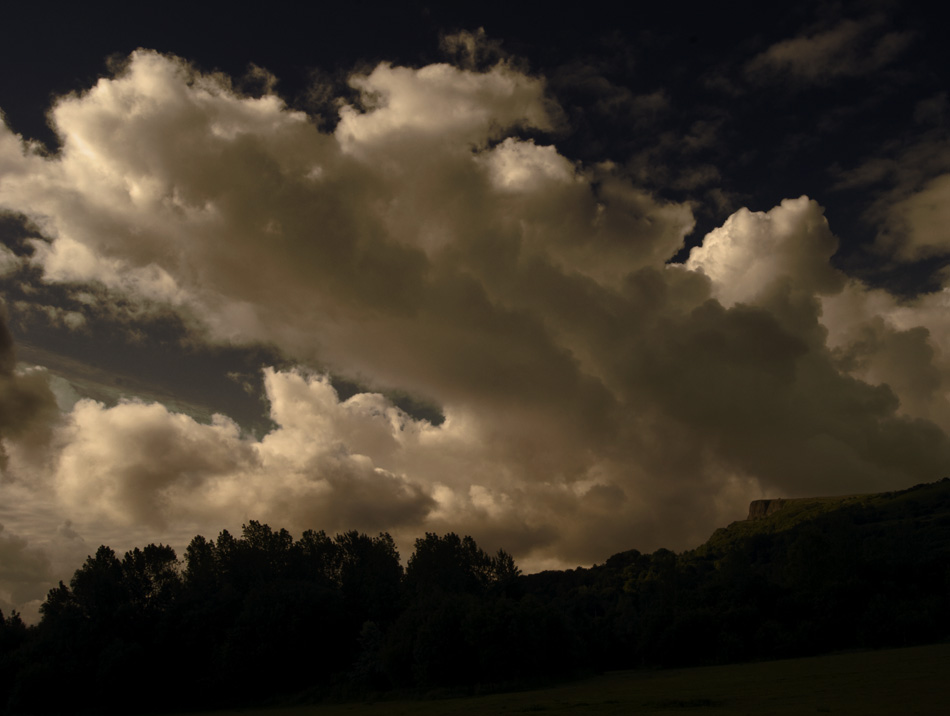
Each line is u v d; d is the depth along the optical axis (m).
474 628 92.44
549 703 64.12
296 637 100.06
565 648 102.12
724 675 88.44
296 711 83.31
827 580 139.50
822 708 43.50
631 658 147.25
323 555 136.00
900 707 41.41
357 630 109.81
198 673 103.00
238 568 124.38
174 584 118.88
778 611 128.62
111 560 118.12
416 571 126.19
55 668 96.62
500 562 126.75
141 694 97.44
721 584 145.38
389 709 73.56
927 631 114.31
